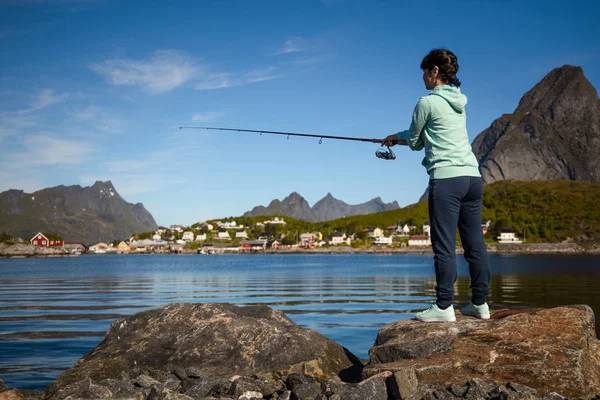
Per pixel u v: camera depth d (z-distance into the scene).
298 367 6.09
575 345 4.59
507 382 4.30
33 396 5.29
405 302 20.69
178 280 39.94
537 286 29.97
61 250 178.88
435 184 4.91
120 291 27.67
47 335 11.90
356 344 10.76
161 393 4.50
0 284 34.59
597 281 35.03
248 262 107.81
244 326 6.61
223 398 4.73
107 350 6.51
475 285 5.37
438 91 4.94
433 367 4.54
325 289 29.11
